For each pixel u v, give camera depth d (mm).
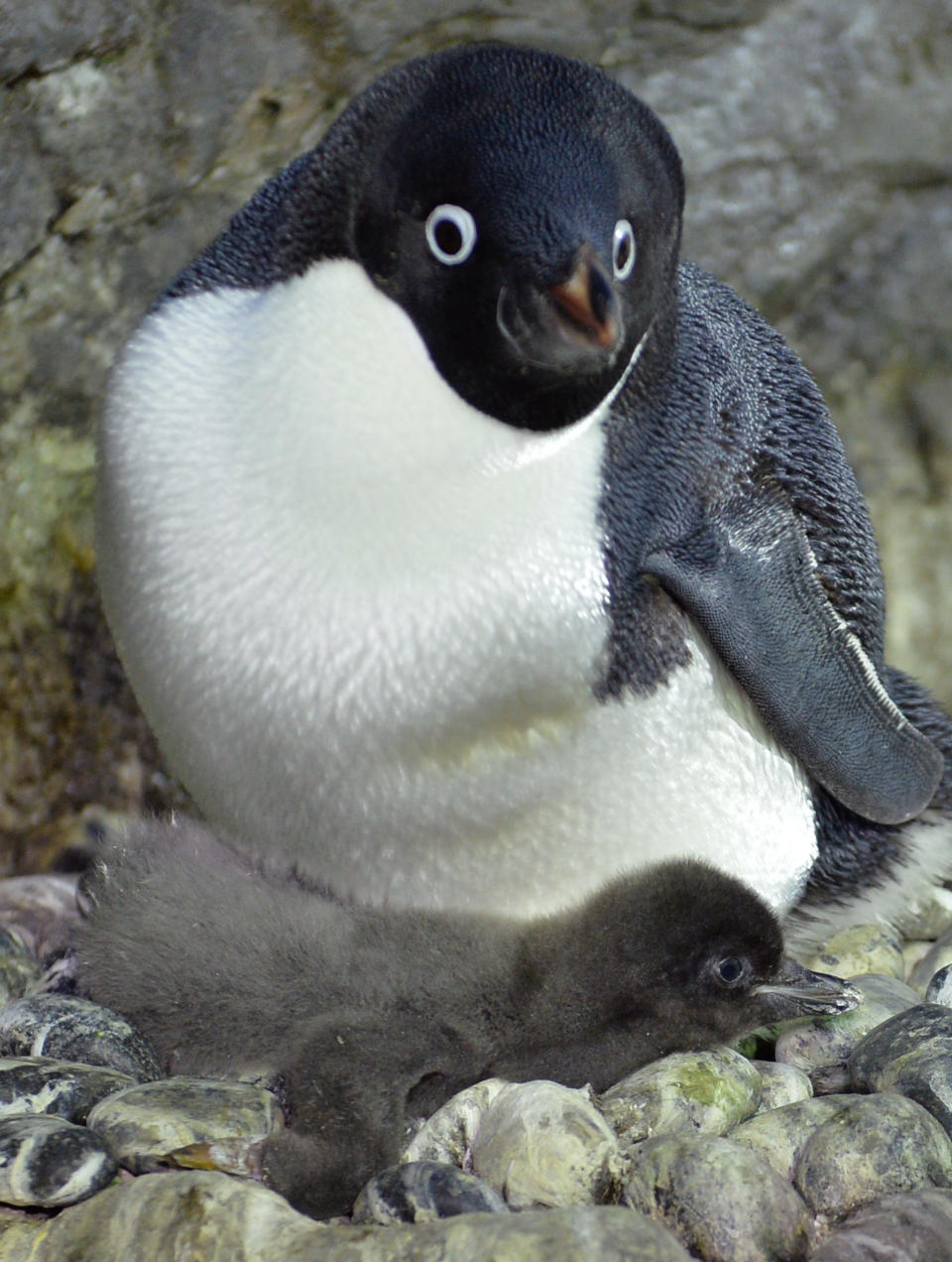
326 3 8008
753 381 6414
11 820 8305
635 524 5641
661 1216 4875
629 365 5512
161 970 5828
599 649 5516
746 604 5824
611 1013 5836
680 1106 5488
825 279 10023
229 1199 4734
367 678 5379
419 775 5574
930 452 10312
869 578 6914
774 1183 4895
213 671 5547
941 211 9945
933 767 6406
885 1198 4891
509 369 5023
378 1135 5320
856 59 9438
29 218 7590
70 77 7375
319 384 5168
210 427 5383
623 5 8773
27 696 8297
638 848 5941
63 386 8188
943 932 7480
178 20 7609
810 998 5949
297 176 5512
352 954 5699
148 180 7922
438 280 5012
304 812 5750
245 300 5488
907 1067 5566
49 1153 4930
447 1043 5641
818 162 9672
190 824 6363
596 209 4922
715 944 5836
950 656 10555
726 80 9297
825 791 6664
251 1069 5738
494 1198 4918
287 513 5277
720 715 5945
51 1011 5883
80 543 8398
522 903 5973
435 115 5051
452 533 5250
